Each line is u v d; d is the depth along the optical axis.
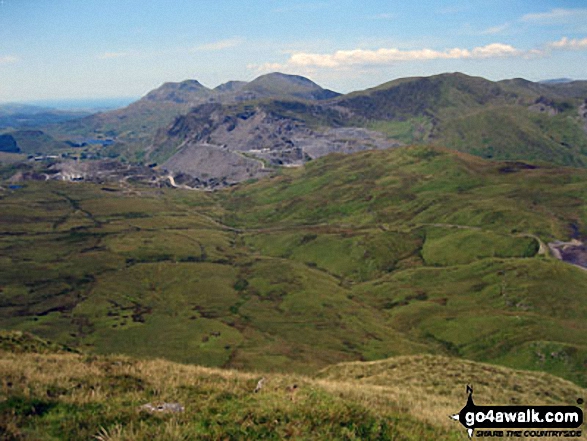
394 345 169.62
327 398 20.39
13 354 27.81
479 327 169.25
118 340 176.38
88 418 16.41
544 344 146.25
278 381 24.81
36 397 17.58
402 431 18.45
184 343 172.12
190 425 16.75
